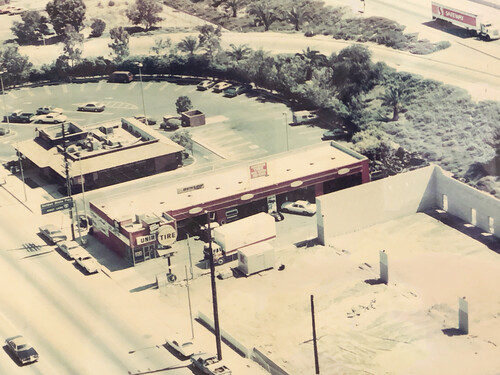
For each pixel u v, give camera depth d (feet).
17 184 545.03
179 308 408.26
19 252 471.21
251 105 645.92
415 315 389.39
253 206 475.72
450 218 468.34
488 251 437.58
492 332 373.81
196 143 586.86
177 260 444.14
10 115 646.33
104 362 373.40
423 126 577.02
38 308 419.13
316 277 423.64
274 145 575.79
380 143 552.00
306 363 360.89
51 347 388.57
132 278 434.30
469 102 588.91
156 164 545.03
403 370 352.90
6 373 371.15
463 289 407.03
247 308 402.93
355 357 362.74
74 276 443.73
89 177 530.27
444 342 369.30
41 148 558.56
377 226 465.88
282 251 448.24
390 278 419.33
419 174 469.16
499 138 551.18
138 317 403.95
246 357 366.84
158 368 365.81
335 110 605.73
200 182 481.87
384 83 634.02
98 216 462.19
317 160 501.56
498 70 636.48
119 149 545.85
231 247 437.58
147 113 647.56
